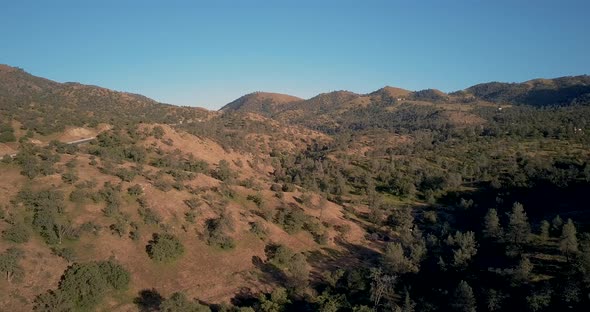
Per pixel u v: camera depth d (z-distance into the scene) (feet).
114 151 365.81
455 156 530.68
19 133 371.56
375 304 198.18
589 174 352.90
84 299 189.26
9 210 220.43
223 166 423.64
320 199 349.61
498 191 392.27
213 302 210.59
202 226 263.90
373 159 553.23
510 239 248.73
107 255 221.25
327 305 184.44
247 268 245.04
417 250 251.39
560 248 217.15
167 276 223.71
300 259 249.96
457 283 215.10
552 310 173.37
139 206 258.57
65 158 299.79
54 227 220.84
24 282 188.55
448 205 402.11
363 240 319.88
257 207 311.88
